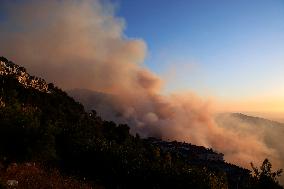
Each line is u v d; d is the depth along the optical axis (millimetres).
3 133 24875
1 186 18625
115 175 29859
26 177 23000
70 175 28031
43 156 27109
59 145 36375
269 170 21250
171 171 28781
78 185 25219
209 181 27156
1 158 24156
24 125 25922
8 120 25859
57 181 24547
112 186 28656
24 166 25641
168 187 27812
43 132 26719
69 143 36500
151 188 28266
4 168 23016
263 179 21094
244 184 21812
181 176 27828
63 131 40000
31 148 25484
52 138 27219
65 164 31969
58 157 32719
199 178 27422
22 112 28672
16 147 25047
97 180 29172
